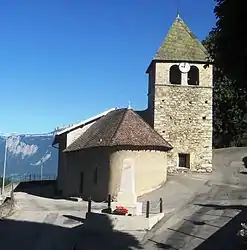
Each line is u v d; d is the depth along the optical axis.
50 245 22.08
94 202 34.88
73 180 40.00
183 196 31.27
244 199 27.28
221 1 9.80
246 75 10.47
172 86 40.44
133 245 20.64
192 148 40.16
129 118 37.53
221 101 53.41
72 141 42.19
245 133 54.09
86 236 23.06
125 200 33.09
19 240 23.45
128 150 34.31
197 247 18.91
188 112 40.44
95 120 42.84
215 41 10.41
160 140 36.41
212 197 29.30
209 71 40.84
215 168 41.56
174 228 22.38
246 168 40.38
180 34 42.28
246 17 9.55
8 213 31.19
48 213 30.11
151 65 42.19
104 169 35.09
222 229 20.53
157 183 35.16
